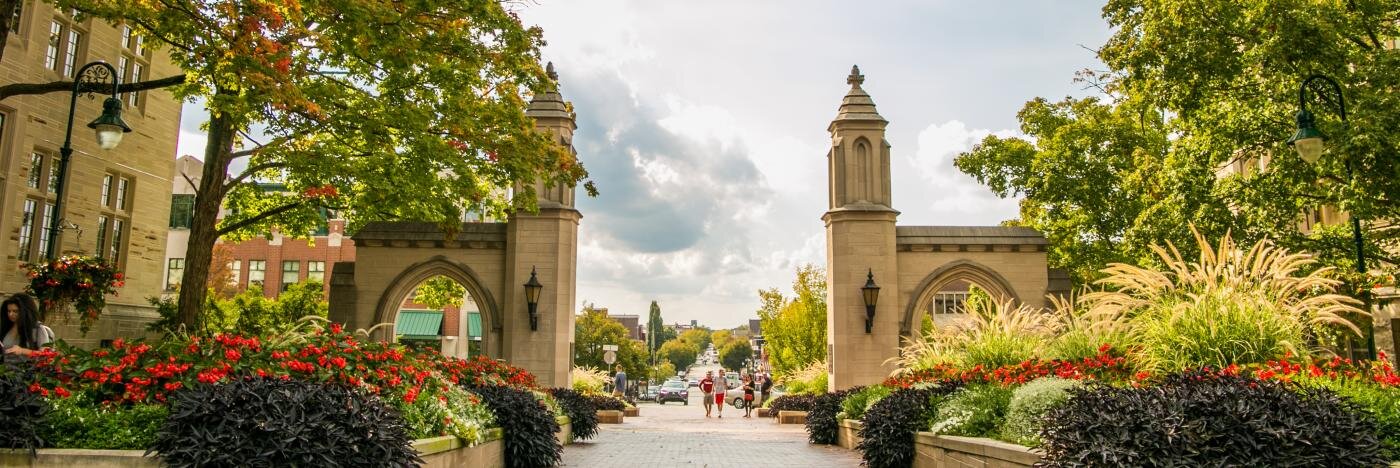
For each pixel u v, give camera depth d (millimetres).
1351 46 14500
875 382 21406
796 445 16344
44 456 6238
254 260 44688
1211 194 15867
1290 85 14414
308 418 6188
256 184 20172
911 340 20688
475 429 9461
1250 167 15789
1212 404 6141
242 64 11195
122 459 6164
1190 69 14836
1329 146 12766
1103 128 25531
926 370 15656
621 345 60656
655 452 14117
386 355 9758
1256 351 9031
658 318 168250
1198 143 16359
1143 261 18109
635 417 30719
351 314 21297
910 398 12070
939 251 22203
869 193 22500
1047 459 6965
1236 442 5840
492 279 21734
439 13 13477
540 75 15141
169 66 19734
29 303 8805
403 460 6730
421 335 42781
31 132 15586
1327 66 13656
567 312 21594
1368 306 15359
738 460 12836
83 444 6551
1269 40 13633
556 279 21438
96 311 14039
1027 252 21984
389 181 14070
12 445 6289
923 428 11477
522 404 11555
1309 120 11422
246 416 6051
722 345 186875
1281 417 5930
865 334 21688
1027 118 28859
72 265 13633
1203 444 5910
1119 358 10664
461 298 25484
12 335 8695
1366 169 13109
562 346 21234
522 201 16875
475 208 16188
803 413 24516
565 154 16500
